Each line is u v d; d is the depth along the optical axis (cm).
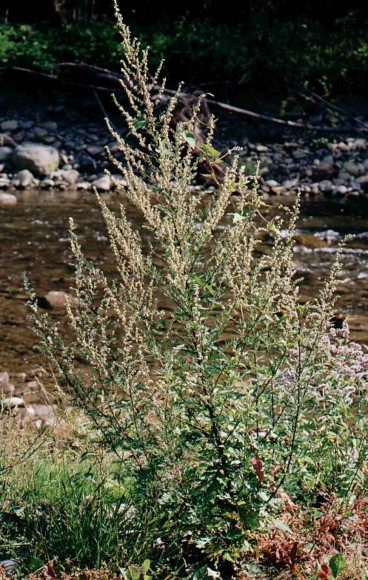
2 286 1283
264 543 466
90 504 499
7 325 1105
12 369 957
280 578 455
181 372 481
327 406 548
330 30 3170
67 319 1127
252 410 468
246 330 476
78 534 473
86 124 2486
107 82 2575
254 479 461
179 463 477
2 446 631
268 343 475
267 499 456
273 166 2331
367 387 534
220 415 465
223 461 463
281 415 478
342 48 2928
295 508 493
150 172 492
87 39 2694
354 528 482
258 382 476
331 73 2777
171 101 482
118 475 504
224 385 487
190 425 471
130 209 1938
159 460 473
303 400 467
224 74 2670
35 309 514
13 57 2606
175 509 479
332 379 526
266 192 2198
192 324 462
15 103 2547
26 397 868
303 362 470
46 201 2000
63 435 696
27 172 2189
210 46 2725
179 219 473
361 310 1222
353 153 2447
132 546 473
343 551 475
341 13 3188
